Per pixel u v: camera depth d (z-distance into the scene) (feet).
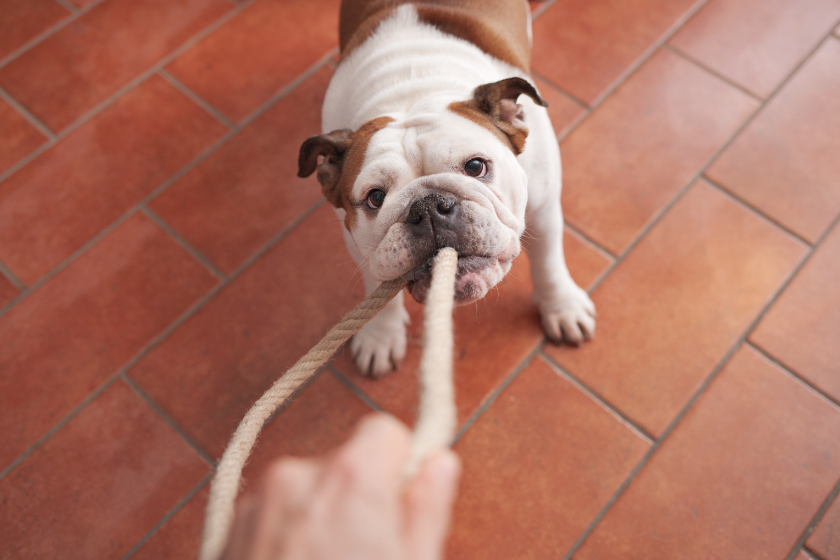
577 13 9.21
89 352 7.32
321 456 6.63
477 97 4.82
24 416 7.00
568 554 6.02
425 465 1.32
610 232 7.64
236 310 7.48
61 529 6.40
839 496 6.07
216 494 2.56
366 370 6.89
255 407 3.37
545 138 5.36
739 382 6.70
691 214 7.67
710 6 9.10
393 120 4.87
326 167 5.05
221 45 9.36
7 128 8.89
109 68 9.29
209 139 8.63
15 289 7.75
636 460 6.40
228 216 8.06
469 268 4.18
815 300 7.06
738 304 7.11
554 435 6.58
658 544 6.00
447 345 2.23
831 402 6.53
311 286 7.57
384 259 4.18
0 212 8.25
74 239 8.04
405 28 5.89
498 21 6.18
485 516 6.23
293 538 1.13
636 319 7.11
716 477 6.25
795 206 7.62
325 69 9.04
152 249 7.91
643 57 8.78
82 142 8.71
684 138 8.15
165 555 6.23
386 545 1.14
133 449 6.77
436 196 4.08
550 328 6.95
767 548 5.91
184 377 7.14
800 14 8.90
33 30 9.67
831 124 8.10
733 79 8.52
